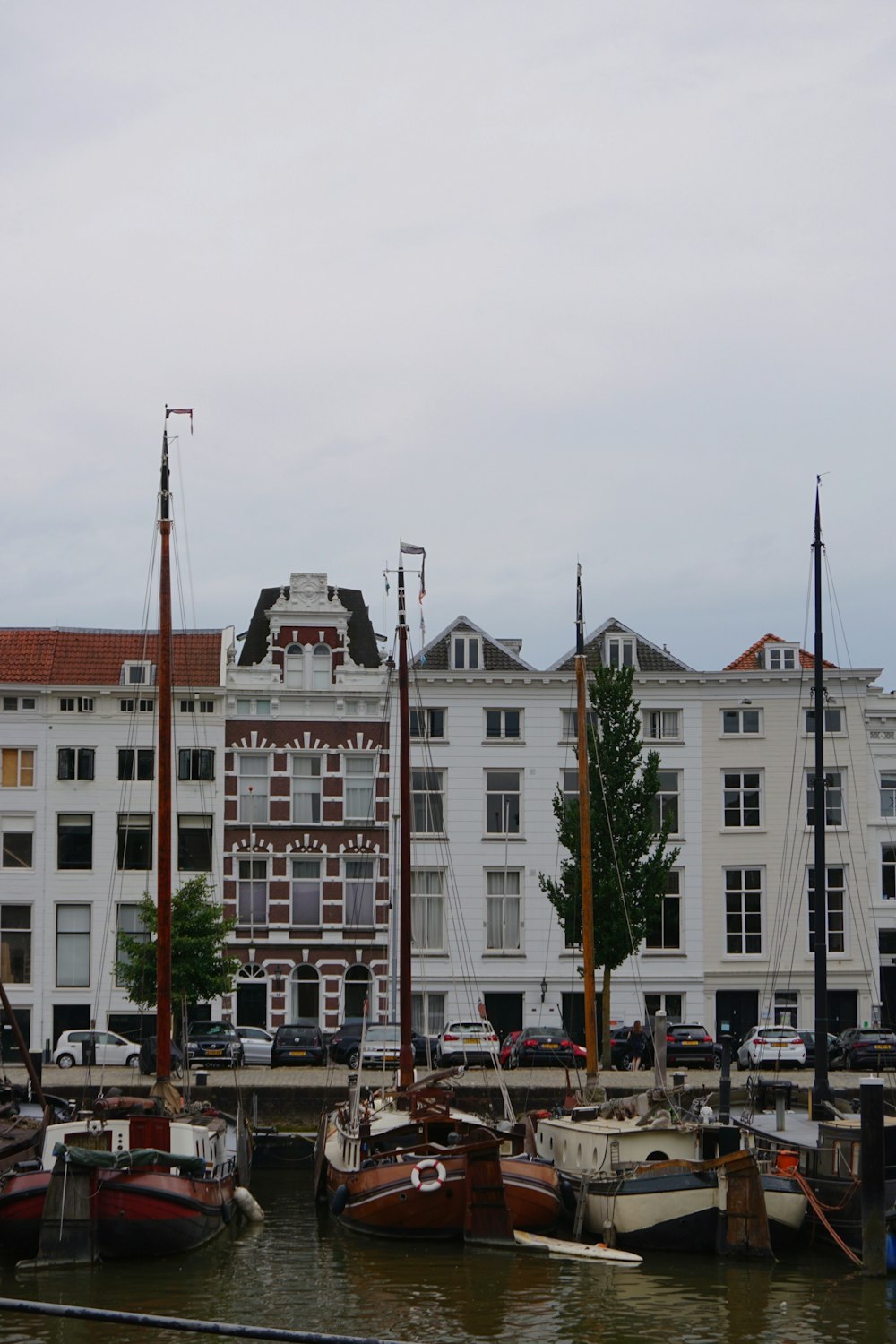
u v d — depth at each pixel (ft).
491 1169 110.01
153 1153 107.65
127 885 232.32
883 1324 92.22
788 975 238.27
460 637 245.86
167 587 135.95
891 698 242.58
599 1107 128.47
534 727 241.55
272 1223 123.13
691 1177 110.01
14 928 230.68
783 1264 106.42
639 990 237.25
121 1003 229.66
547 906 238.27
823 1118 136.26
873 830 240.94
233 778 236.84
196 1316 92.38
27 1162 116.98
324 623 240.94
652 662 249.96
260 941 234.17
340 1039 208.54
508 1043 203.51
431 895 238.48
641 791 208.74
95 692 233.96
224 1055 191.62
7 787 232.32
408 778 154.81
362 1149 119.75
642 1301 97.09
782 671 242.78
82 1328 90.53
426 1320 92.63
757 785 242.37
